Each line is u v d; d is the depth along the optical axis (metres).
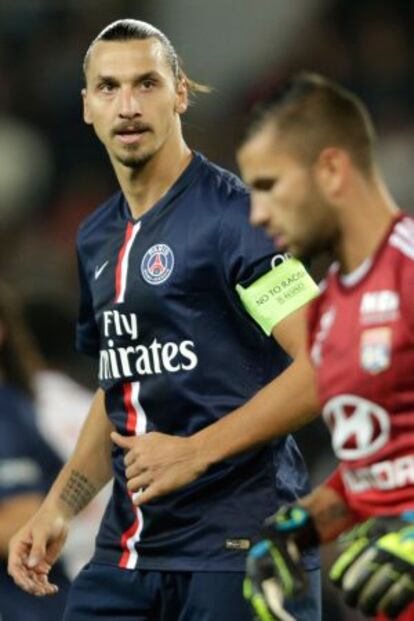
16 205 49.47
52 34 53.31
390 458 13.70
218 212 16.61
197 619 16.58
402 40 49.72
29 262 46.72
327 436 29.84
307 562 16.62
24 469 22.14
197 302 16.61
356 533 13.94
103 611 17.27
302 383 15.45
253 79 50.66
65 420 24.75
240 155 14.05
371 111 48.41
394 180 45.75
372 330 13.56
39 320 28.19
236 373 16.62
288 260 16.25
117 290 17.03
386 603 13.53
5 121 51.59
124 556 17.09
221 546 16.50
